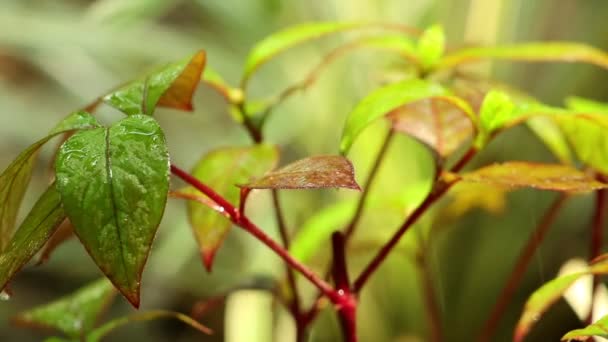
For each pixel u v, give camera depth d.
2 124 1.55
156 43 1.45
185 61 0.41
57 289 1.44
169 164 0.36
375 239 0.56
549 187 0.40
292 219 1.22
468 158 0.43
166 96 0.43
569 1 1.28
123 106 0.40
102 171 0.36
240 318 1.08
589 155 0.45
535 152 1.13
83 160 0.36
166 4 1.62
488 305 1.12
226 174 0.45
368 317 1.11
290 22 1.37
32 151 0.38
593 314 0.50
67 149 0.37
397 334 1.11
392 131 0.50
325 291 0.43
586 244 1.14
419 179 1.12
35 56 1.56
